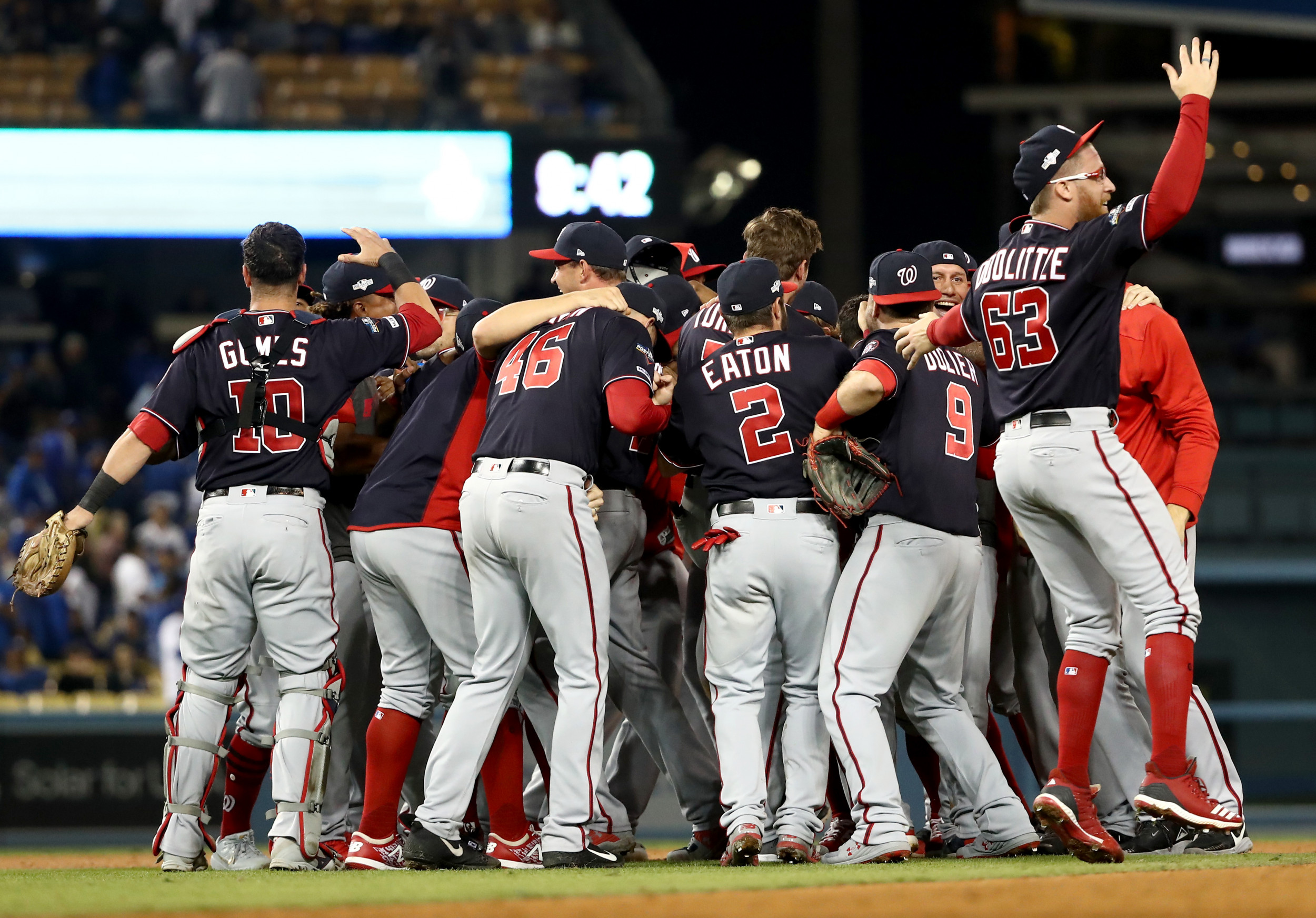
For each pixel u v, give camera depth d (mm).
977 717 18438
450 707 18125
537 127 53312
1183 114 15211
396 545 17016
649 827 32625
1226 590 45375
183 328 65188
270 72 62000
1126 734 17859
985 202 63969
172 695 41188
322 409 17062
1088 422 15492
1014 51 64375
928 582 16531
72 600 45250
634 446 17938
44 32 61781
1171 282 67312
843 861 16469
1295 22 39312
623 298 17297
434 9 67562
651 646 19734
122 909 11508
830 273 59531
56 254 66438
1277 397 51312
